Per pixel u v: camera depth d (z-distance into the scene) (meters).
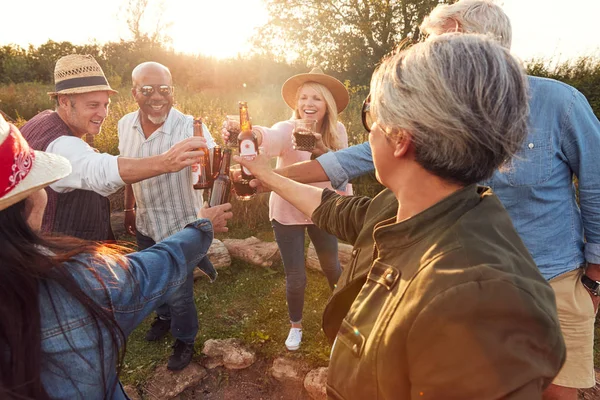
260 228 4.61
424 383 0.66
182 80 17.58
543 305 0.63
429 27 1.47
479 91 0.66
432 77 0.68
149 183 2.42
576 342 1.69
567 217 1.59
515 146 0.71
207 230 1.26
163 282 1.04
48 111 2.08
